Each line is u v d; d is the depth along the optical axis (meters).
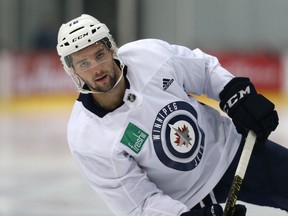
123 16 34.25
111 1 34.44
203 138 7.17
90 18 6.74
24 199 14.07
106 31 6.70
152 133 6.89
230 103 7.12
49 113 31.56
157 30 33.94
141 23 34.19
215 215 6.48
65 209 12.89
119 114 6.86
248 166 7.38
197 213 6.59
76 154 7.05
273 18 32.25
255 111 6.95
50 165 18.30
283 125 23.36
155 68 7.00
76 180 16.02
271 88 28.67
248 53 29.03
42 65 31.67
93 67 6.57
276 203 7.48
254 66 28.86
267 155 7.35
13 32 35.12
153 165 7.04
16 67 31.91
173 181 7.21
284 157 7.35
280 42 32.19
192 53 7.43
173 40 33.69
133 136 6.88
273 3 32.19
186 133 6.94
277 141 19.45
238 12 32.72
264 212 11.58
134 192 6.98
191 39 33.41
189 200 7.41
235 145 7.51
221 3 32.94
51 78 31.58
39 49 34.69
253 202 7.64
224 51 31.03
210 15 33.09
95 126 6.92
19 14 35.09
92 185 7.19
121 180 6.95
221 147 7.42
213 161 7.34
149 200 6.95
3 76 32.06
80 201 13.63
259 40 32.47
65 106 31.45
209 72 7.45
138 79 6.92
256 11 32.47
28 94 31.84
